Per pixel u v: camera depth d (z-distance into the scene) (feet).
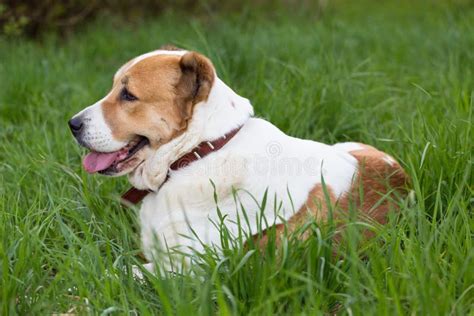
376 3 59.72
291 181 18.54
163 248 18.58
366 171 20.11
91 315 15.71
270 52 34.17
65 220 20.39
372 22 46.09
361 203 17.76
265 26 42.60
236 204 17.53
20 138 25.59
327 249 16.46
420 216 17.39
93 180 22.33
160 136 18.60
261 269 16.05
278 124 25.57
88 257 17.28
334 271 16.46
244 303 15.72
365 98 28.66
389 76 33.30
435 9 52.75
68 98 30.63
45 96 29.94
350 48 37.27
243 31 40.16
